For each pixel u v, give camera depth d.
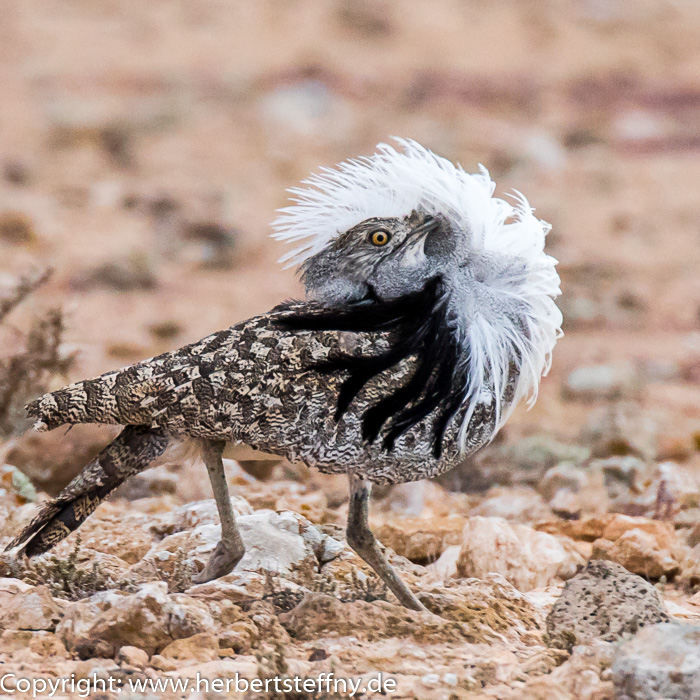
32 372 12.27
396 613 6.86
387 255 7.11
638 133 42.38
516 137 40.06
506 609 7.31
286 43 56.16
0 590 7.11
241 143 40.56
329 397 6.67
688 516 10.15
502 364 7.13
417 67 52.62
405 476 6.94
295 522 8.08
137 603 6.40
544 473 12.13
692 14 61.12
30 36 54.88
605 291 22.98
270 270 26.23
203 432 6.73
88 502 6.94
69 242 27.27
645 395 16.53
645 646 5.85
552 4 61.97
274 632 6.58
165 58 53.62
